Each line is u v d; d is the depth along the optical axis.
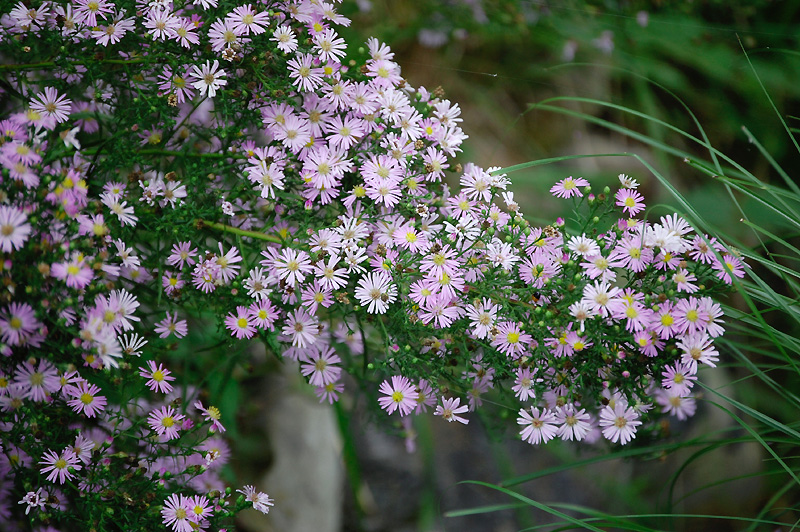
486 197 0.75
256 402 0.89
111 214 0.73
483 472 0.90
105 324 0.70
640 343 0.71
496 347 0.72
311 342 0.74
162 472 0.76
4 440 0.72
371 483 0.88
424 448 0.89
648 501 0.91
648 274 0.73
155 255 0.76
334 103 0.75
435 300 0.72
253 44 0.74
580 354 0.73
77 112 0.78
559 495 0.90
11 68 0.74
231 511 0.75
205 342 0.85
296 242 0.75
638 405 0.73
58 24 0.74
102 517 0.72
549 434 0.73
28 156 0.70
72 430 0.74
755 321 0.79
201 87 0.74
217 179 0.77
